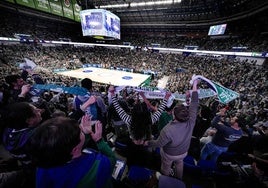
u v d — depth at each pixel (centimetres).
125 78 2066
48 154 74
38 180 87
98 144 116
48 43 2906
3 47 2125
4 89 362
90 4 3225
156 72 2456
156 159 251
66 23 3466
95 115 253
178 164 212
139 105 194
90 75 2159
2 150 240
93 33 2419
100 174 90
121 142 278
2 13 2338
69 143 79
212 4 2428
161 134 190
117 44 3800
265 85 1203
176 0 2623
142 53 3384
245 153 271
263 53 1753
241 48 2147
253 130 417
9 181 103
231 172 223
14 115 130
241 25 2472
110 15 2498
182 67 2556
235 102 923
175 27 3388
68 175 83
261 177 189
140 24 3634
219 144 262
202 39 3033
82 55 3300
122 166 210
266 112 667
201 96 300
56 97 543
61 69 2328
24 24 2714
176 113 189
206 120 353
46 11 2308
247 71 1711
